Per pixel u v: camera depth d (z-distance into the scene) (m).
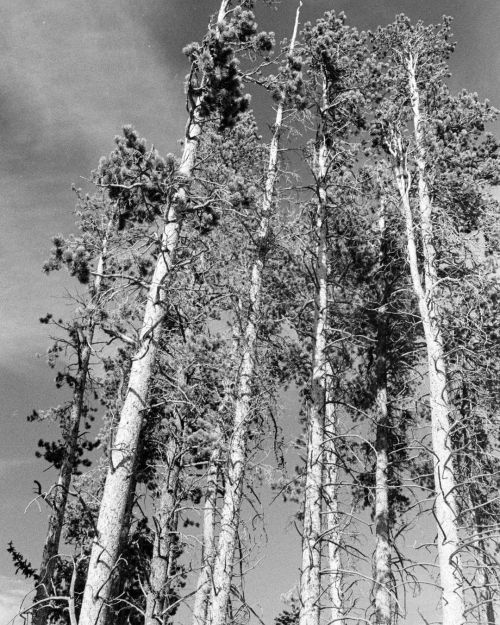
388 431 13.70
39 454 16.42
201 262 11.54
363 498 14.35
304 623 9.27
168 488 12.59
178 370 11.71
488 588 9.61
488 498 12.70
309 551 9.87
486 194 14.00
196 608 13.34
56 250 14.27
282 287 14.77
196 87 10.38
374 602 11.70
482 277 12.59
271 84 13.17
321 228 13.84
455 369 12.41
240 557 10.50
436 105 16.73
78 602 13.76
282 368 14.73
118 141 10.38
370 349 15.43
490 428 12.25
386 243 15.23
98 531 7.35
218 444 11.63
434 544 9.92
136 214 10.66
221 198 10.37
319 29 16.12
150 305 8.95
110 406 15.73
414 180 15.25
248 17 11.03
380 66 16.58
